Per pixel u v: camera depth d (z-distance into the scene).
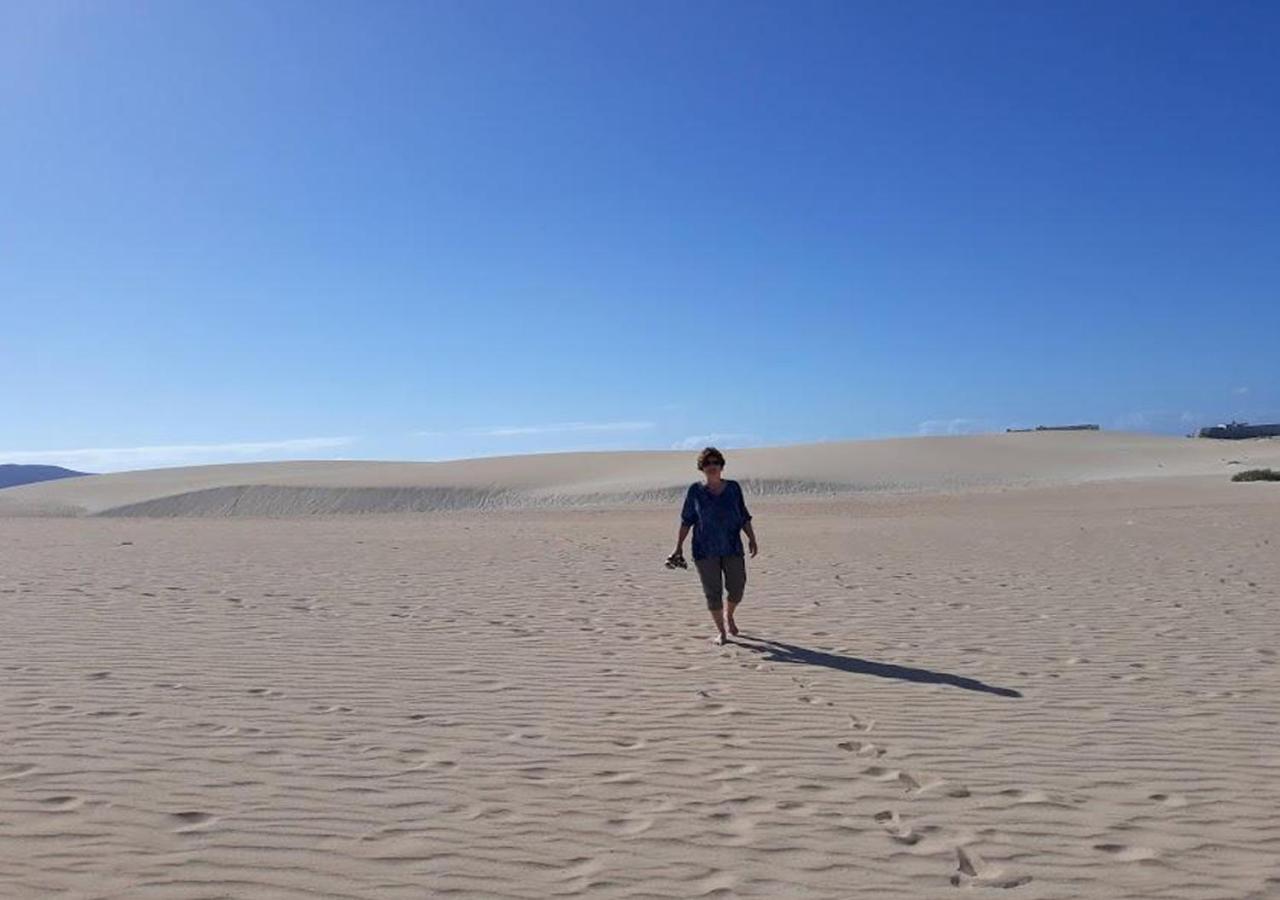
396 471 83.19
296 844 4.95
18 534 30.00
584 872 4.70
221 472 95.12
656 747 6.67
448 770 6.13
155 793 5.61
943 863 4.88
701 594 14.16
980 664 9.33
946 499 52.38
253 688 8.15
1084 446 86.75
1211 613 12.19
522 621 11.70
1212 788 5.97
